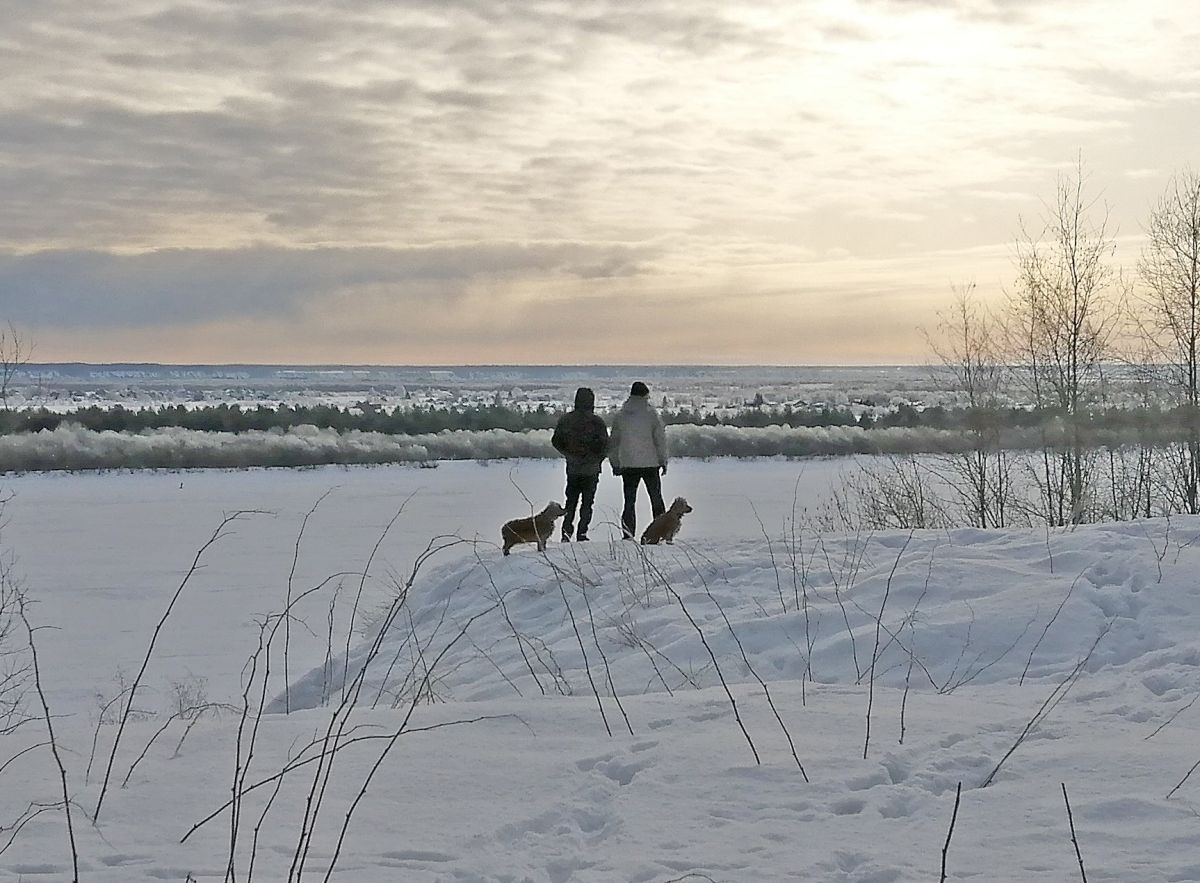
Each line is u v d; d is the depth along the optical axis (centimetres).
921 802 555
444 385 19388
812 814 540
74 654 1617
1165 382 2670
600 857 490
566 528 1998
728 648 1127
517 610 1449
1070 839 501
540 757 637
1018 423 2612
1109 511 2562
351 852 500
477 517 3347
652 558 1524
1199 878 453
